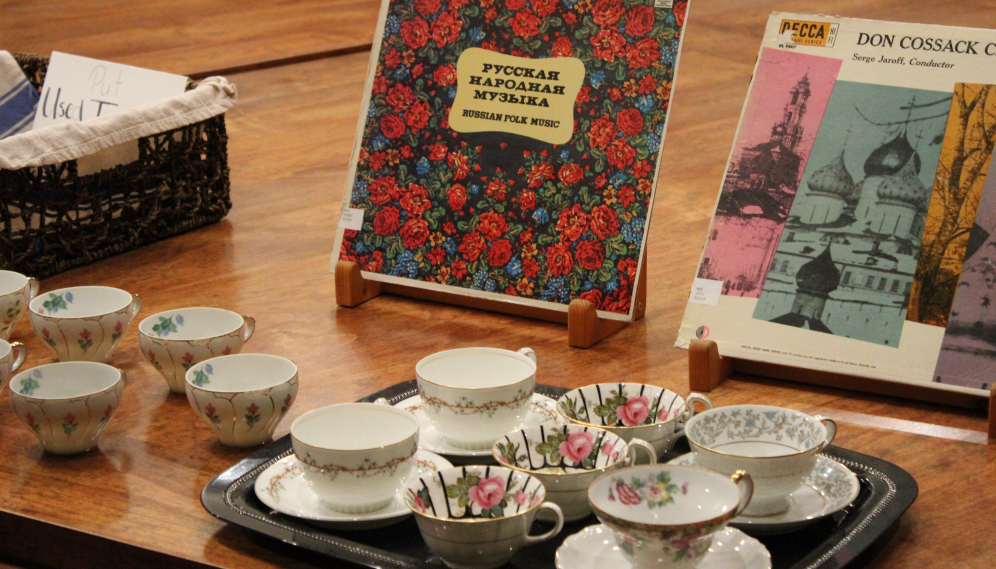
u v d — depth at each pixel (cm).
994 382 126
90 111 203
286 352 150
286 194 228
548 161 158
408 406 122
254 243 198
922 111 134
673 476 89
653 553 82
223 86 201
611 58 154
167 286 175
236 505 103
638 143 152
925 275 131
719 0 483
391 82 169
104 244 187
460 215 163
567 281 156
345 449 96
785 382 140
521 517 89
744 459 94
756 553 88
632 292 151
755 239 140
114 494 111
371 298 172
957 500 108
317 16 459
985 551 98
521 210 159
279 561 98
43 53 371
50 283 175
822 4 460
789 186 139
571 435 103
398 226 168
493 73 162
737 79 340
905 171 134
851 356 132
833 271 136
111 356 149
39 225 176
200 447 121
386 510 100
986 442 121
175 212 199
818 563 90
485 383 118
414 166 167
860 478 105
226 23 441
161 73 201
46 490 112
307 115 298
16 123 206
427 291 171
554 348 152
